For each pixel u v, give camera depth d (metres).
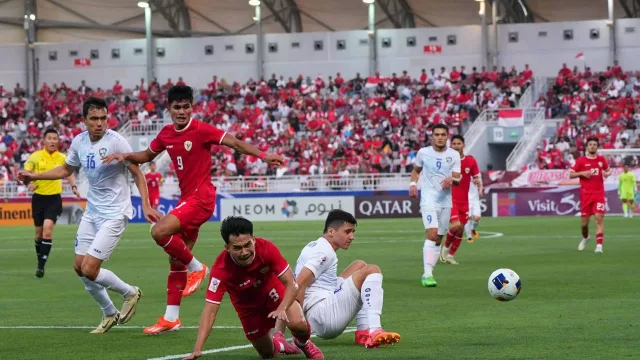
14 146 53.25
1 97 59.34
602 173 21.33
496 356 8.07
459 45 58.50
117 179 10.44
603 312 11.09
